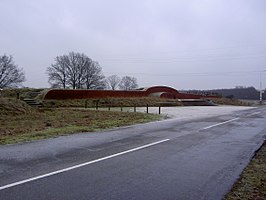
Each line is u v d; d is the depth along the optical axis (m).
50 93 49.84
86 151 10.01
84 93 53.72
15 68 90.25
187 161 8.96
